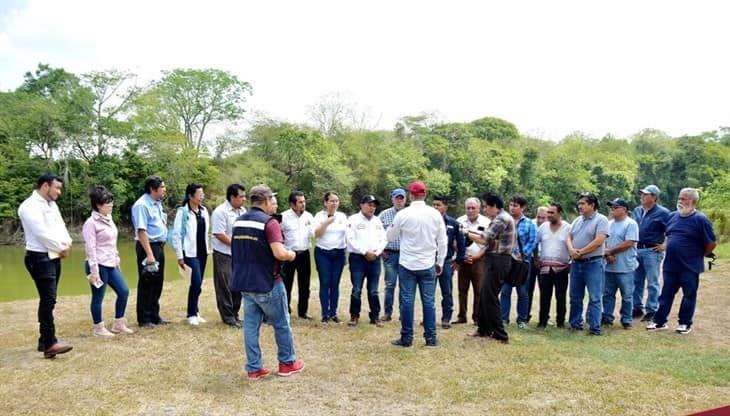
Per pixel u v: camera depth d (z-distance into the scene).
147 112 32.22
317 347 5.85
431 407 4.14
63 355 5.41
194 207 6.73
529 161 53.22
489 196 6.00
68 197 29.53
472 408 4.12
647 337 6.39
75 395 4.36
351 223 7.04
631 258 6.88
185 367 5.09
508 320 7.28
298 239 7.14
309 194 38.66
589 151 62.22
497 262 6.01
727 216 20.67
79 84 31.17
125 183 30.91
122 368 5.04
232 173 35.97
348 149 42.97
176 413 4.00
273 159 39.16
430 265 5.83
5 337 6.17
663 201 61.78
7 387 4.52
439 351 5.67
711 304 8.33
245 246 4.65
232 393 4.43
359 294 7.02
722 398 4.31
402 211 5.90
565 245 6.86
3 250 25.39
